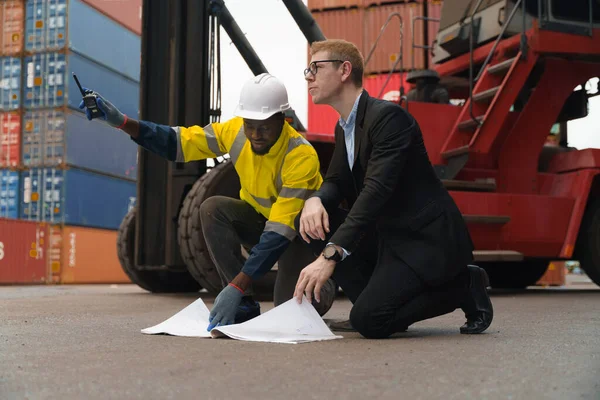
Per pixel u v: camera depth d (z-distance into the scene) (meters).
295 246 3.11
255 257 2.55
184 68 6.04
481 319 2.65
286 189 2.65
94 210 15.23
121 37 16.48
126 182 16.42
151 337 2.45
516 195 6.37
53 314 3.88
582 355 1.97
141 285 7.09
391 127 2.40
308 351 2.03
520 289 8.77
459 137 6.36
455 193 6.19
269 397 1.32
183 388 1.42
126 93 16.61
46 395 1.35
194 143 2.79
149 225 6.00
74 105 14.81
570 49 6.34
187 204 5.41
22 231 13.48
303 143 2.75
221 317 2.50
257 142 2.67
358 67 2.53
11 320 3.41
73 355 1.96
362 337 2.49
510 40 6.48
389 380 1.52
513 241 6.34
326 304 3.23
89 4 15.36
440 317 3.68
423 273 2.40
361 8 10.93
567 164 6.78
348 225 2.35
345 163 2.61
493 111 6.22
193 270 5.45
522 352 2.04
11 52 14.88
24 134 14.68
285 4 6.07
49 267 14.17
